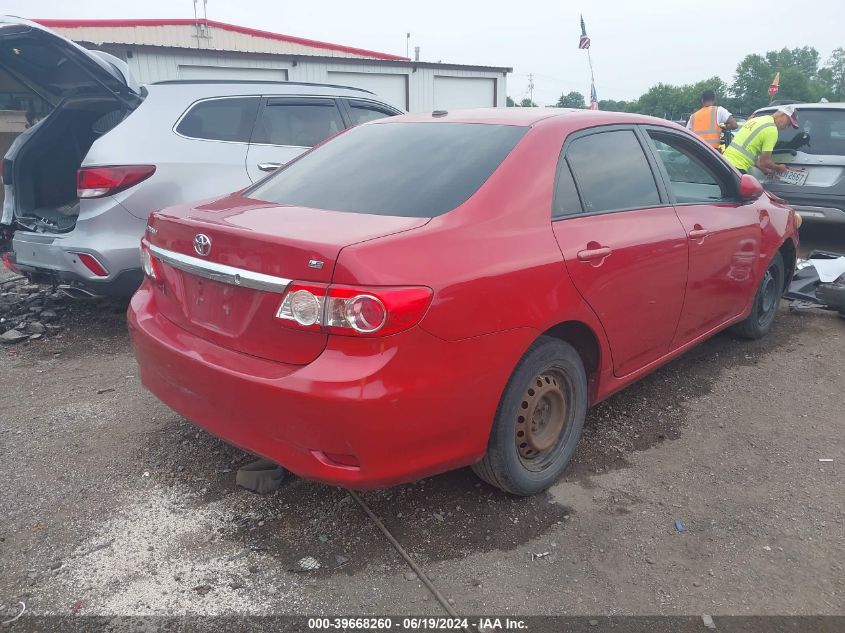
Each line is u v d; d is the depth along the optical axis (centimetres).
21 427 375
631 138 369
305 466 245
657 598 250
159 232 303
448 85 2316
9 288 674
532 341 280
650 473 335
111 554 270
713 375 456
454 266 251
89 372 461
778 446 362
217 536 281
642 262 338
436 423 250
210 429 274
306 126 627
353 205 292
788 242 525
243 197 334
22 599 245
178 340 286
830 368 469
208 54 1777
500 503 306
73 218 537
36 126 577
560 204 309
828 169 821
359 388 229
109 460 340
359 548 275
